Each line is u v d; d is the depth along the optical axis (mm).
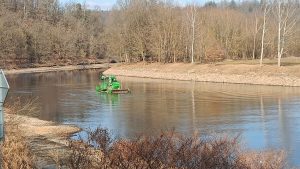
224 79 63219
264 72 60281
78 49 120125
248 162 13172
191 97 45125
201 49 79812
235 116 32625
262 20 89062
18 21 117000
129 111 36219
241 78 61344
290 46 87938
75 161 11781
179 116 33125
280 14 65938
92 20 149750
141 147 11312
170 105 39406
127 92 50688
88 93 50531
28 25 117875
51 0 152750
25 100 43312
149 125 29469
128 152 11109
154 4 88000
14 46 104375
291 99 41875
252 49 88062
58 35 117188
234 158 12820
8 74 88062
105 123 30625
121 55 90688
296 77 56000
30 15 141500
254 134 25766
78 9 151000
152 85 59688
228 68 65812
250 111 34969
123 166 10766
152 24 83688
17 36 105750
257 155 13906
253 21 90875
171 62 81062
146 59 86438
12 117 19016
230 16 89875
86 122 31188
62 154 15945
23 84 63531
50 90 54438
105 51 121875
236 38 86250
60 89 55594
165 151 11438
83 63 115375
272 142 23391
